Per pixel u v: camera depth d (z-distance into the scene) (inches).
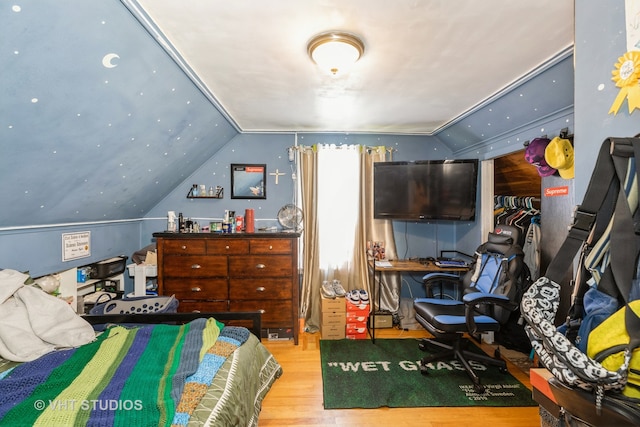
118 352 57.9
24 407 41.2
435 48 68.1
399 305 139.6
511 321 112.2
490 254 105.1
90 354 56.9
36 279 80.2
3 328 54.9
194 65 75.5
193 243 119.0
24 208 70.4
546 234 92.6
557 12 55.2
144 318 76.6
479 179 126.0
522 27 60.0
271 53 70.2
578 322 29.3
